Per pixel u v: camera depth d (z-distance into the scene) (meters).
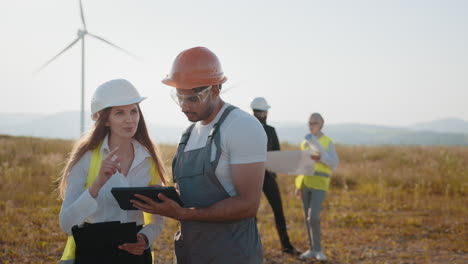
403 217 7.57
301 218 7.45
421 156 15.62
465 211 8.17
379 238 6.30
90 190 2.21
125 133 2.41
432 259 5.37
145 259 2.42
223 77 2.29
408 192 10.39
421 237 6.37
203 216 2.14
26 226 5.81
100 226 2.18
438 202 9.03
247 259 2.24
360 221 7.26
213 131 2.21
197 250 2.28
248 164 2.15
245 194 2.17
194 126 2.43
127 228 2.21
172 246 5.46
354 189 10.76
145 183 2.55
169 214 2.12
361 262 5.24
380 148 18.70
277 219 5.46
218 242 2.23
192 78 2.17
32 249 4.95
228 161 2.20
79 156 2.40
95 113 2.46
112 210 2.40
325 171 5.38
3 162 10.58
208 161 2.20
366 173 12.08
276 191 5.40
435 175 11.62
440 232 6.68
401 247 5.87
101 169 2.21
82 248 2.17
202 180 2.23
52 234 5.53
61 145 14.10
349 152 17.16
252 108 5.32
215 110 2.30
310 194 5.55
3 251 4.80
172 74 2.23
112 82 2.42
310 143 5.29
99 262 2.19
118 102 2.35
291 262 5.17
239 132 2.15
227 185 2.22
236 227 2.25
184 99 2.20
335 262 5.21
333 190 10.47
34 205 7.18
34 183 8.69
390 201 9.14
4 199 7.35
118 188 2.09
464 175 11.41
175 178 2.44
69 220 2.22
